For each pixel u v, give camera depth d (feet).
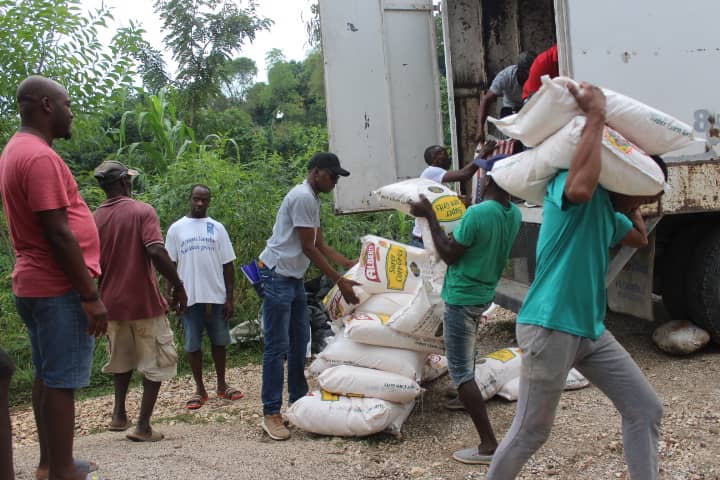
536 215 16.84
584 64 14.80
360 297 13.91
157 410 16.40
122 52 22.90
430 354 14.40
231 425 14.56
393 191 13.80
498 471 8.61
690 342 16.14
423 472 11.16
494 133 22.13
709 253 16.08
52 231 9.07
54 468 9.70
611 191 8.56
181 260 16.57
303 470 11.24
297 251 13.41
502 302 18.07
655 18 15.08
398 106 20.20
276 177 25.75
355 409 12.78
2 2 21.11
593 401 13.74
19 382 20.10
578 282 8.28
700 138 15.37
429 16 20.51
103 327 9.59
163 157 30.19
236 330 22.41
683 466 10.58
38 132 9.66
